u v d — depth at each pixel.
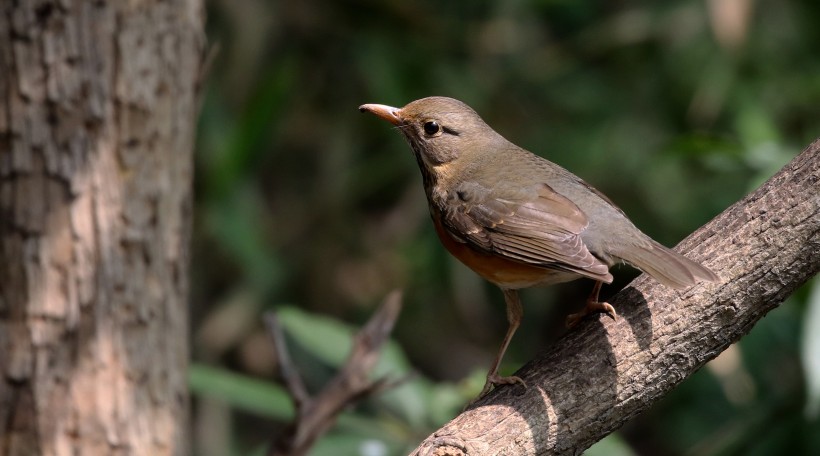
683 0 14.70
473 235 8.98
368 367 9.88
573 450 7.30
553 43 15.58
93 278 9.01
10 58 8.88
